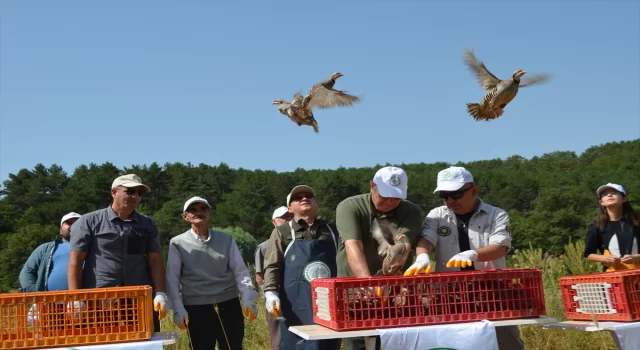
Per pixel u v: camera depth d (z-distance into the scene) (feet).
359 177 522.06
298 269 18.48
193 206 20.48
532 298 12.72
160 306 15.76
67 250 23.79
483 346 11.88
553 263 30.45
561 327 13.65
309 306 18.21
